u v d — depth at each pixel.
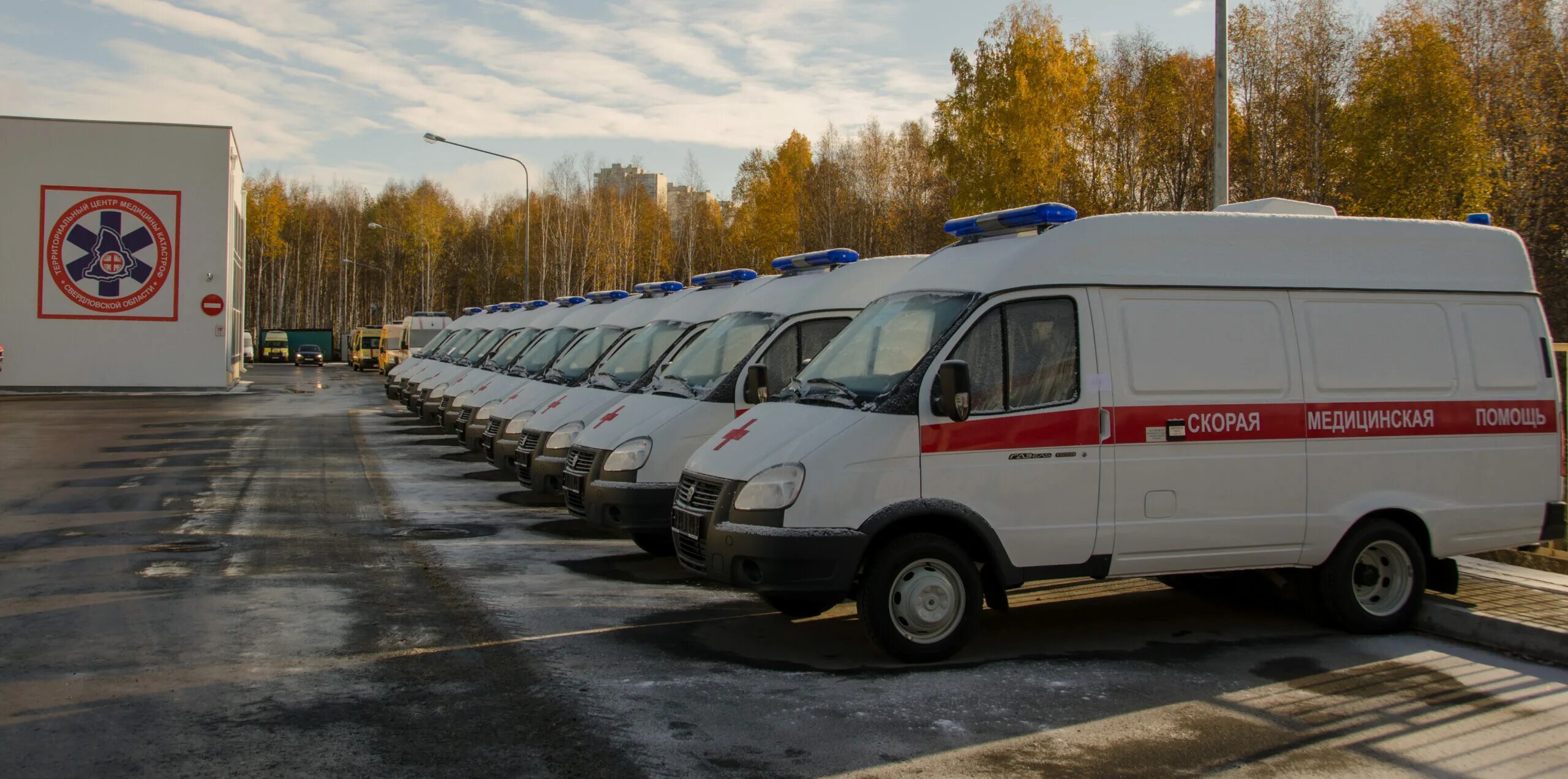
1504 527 7.33
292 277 89.81
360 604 7.56
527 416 13.05
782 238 63.81
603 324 14.88
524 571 8.81
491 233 88.19
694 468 6.94
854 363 6.73
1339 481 6.91
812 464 6.06
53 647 6.37
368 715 5.25
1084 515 6.39
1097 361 6.46
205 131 36.00
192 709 5.30
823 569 5.97
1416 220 7.41
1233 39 46.25
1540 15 34.78
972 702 5.56
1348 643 6.81
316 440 19.75
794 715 5.33
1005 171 47.06
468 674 5.96
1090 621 7.35
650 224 77.06
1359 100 37.53
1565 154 32.88
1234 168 48.31
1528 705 5.61
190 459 16.58
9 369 34.81
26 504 11.98
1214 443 6.64
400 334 50.78
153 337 35.91
